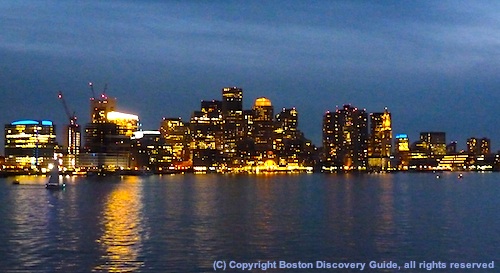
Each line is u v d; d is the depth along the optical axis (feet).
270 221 393.91
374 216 429.38
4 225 375.45
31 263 247.70
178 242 298.56
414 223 380.58
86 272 232.12
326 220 400.26
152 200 631.15
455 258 257.55
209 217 424.46
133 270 235.81
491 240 303.68
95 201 614.75
